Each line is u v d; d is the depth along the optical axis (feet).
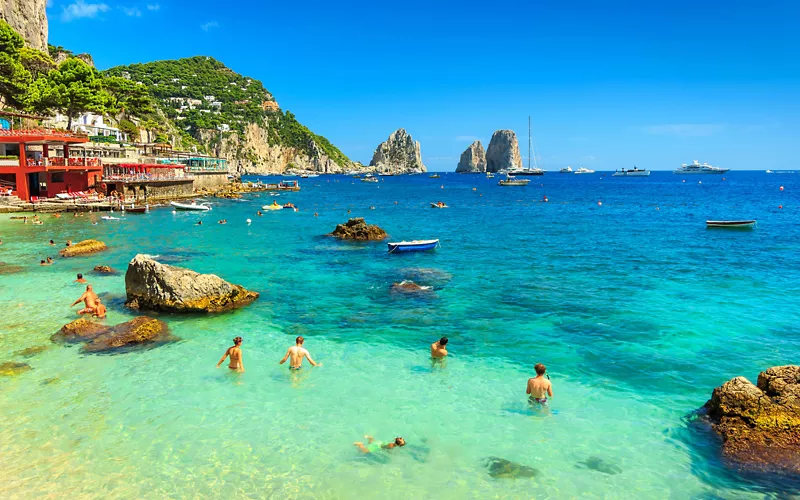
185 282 72.13
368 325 68.18
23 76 278.67
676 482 34.78
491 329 66.39
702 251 124.77
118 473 34.99
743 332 63.67
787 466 35.50
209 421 42.16
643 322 68.13
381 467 36.32
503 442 39.70
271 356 56.70
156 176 269.23
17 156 208.64
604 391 48.24
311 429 41.24
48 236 139.95
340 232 148.87
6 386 47.65
